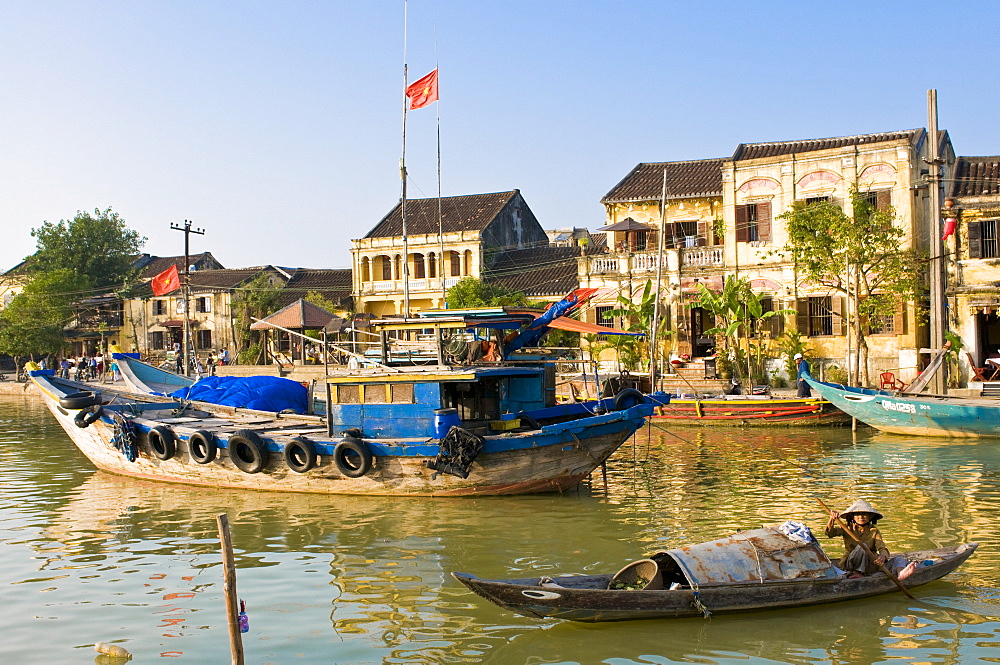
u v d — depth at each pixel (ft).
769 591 31.99
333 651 30.30
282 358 148.46
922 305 101.30
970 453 67.41
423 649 30.19
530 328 61.41
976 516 46.83
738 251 110.42
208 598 36.09
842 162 103.76
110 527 48.34
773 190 108.06
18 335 166.91
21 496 57.31
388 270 152.66
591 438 53.16
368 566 39.91
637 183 124.77
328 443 53.47
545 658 29.09
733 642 29.94
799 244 97.14
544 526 46.57
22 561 41.86
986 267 96.07
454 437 50.47
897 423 76.74
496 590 30.22
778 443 75.51
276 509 51.70
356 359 66.54
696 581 31.22
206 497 55.83
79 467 69.21
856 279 94.38
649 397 60.44
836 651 29.14
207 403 72.74
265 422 65.62
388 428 53.88
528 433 51.55
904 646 29.48
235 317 163.22
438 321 54.60
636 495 54.39
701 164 126.72
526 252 154.20
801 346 104.01
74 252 205.05
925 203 104.42
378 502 52.75
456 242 146.10
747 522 46.78
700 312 116.16
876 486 55.47
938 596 34.01
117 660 29.99
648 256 115.85
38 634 32.45
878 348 101.24
